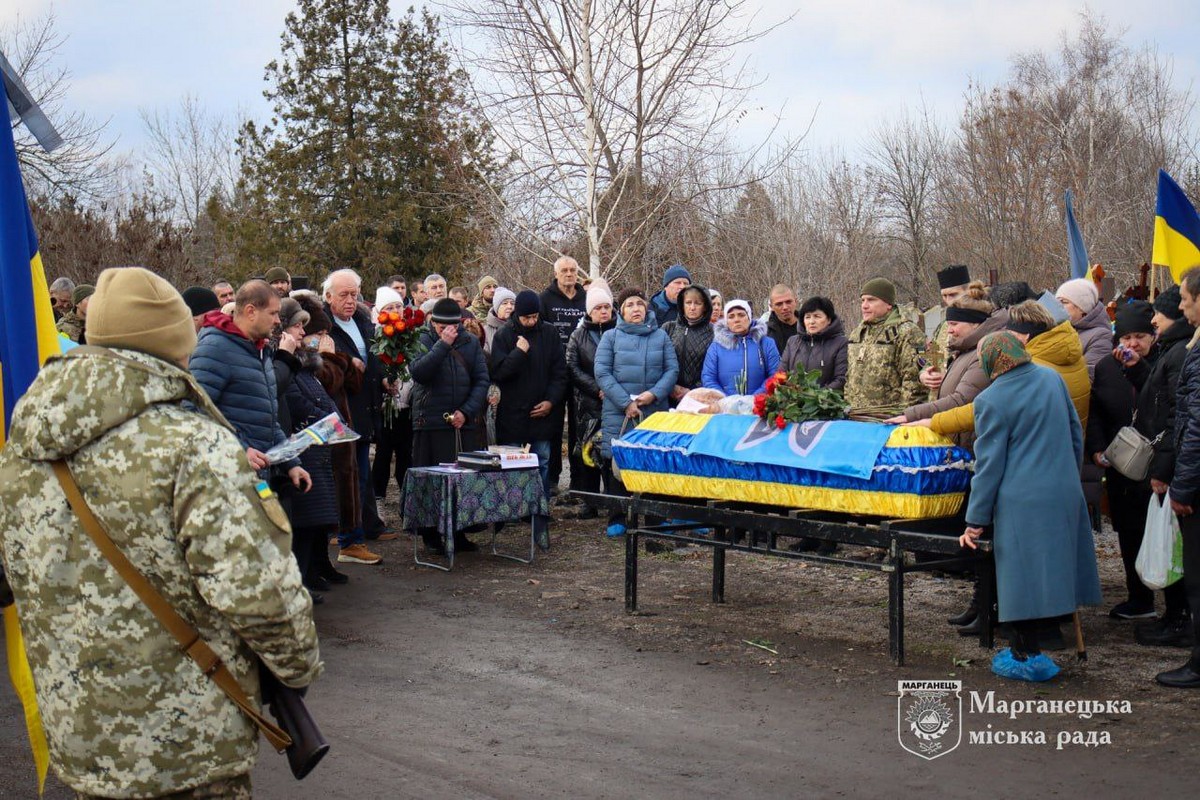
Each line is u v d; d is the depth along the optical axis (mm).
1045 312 5980
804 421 6160
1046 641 5312
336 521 7203
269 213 26234
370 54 26516
